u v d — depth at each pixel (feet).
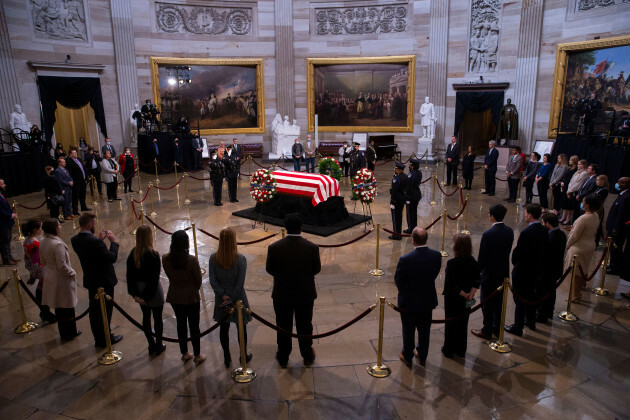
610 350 17.87
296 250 15.78
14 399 15.34
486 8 62.13
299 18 69.62
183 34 66.85
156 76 65.57
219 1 67.36
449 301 16.84
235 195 42.52
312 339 17.07
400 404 14.80
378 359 16.65
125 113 64.18
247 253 28.78
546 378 16.10
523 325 18.94
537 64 58.34
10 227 27.14
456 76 65.77
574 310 21.21
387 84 69.67
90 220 17.65
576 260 20.18
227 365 16.92
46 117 57.16
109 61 62.49
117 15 61.67
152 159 58.13
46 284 18.03
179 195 46.09
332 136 73.00
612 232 24.27
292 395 15.33
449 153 49.37
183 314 16.58
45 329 20.12
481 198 43.88
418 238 15.88
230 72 69.77
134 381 16.22
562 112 56.34
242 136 72.49
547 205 38.40
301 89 71.97
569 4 54.75
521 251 18.49
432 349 18.15
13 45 53.88
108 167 42.52
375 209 39.75
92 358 17.79
